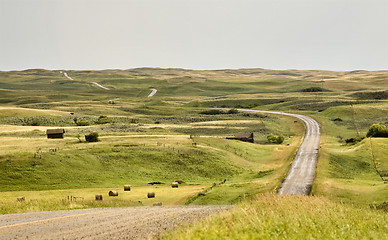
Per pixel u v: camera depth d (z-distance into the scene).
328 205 18.39
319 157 76.25
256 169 73.88
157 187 54.66
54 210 21.84
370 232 11.69
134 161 70.75
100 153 72.56
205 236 10.11
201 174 68.75
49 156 64.69
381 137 96.06
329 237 10.88
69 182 57.06
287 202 17.91
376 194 38.06
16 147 75.69
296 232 10.84
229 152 84.00
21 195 45.59
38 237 12.34
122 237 12.22
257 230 11.08
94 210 20.86
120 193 47.97
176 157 74.69
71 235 12.66
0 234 12.92
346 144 95.88
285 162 77.88
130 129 124.75
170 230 12.88
